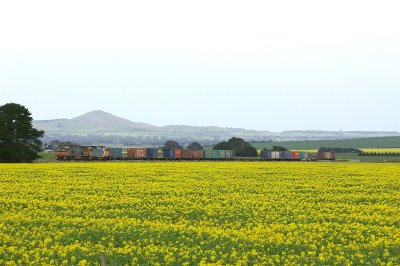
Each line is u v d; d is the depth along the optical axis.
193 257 23.17
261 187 50.69
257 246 25.55
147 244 26.31
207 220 33.53
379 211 37.09
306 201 42.22
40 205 38.47
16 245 25.80
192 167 77.56
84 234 28.41
